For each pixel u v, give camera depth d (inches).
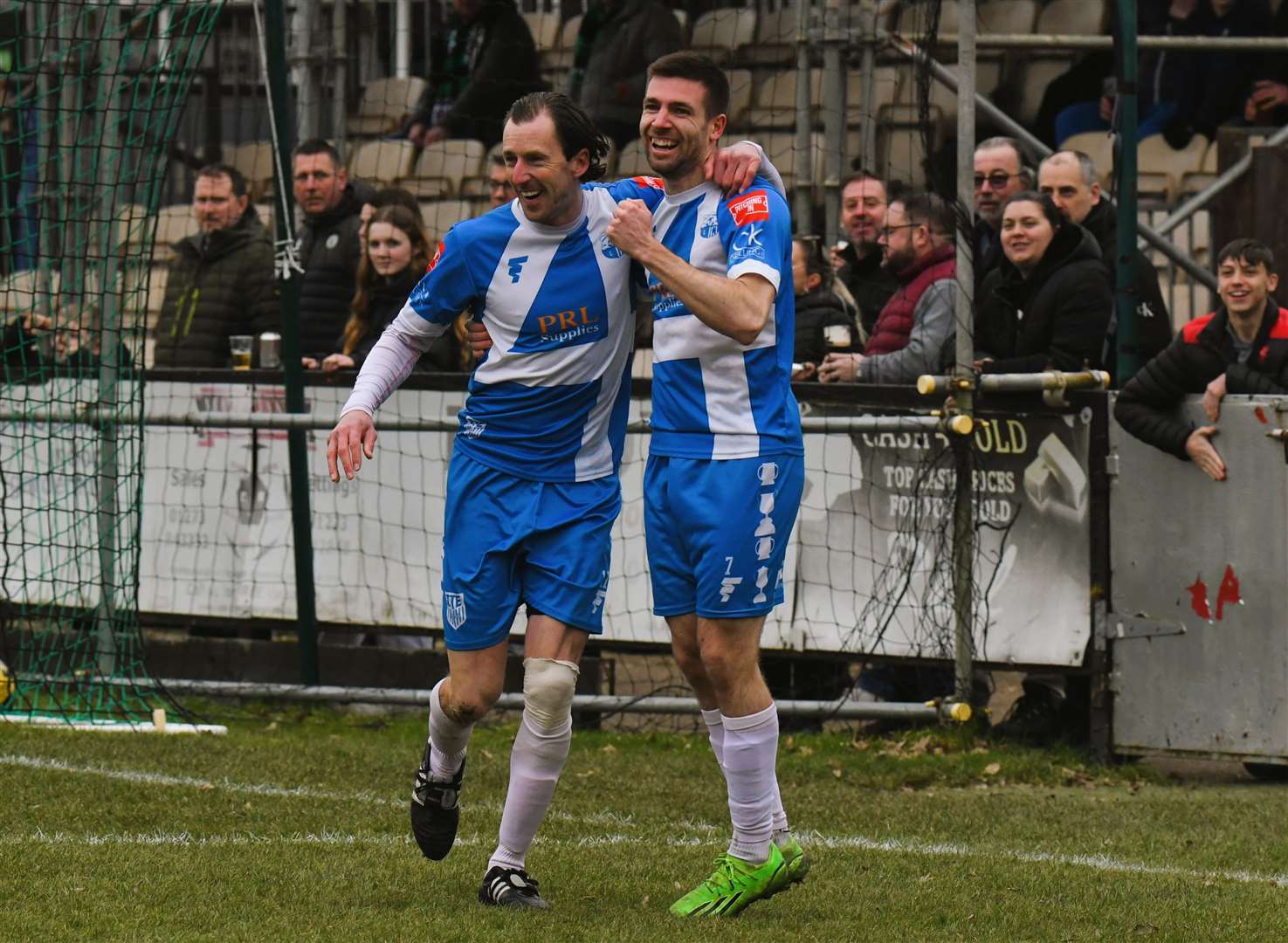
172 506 1172.5
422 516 1108.5
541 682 593.0
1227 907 618.5
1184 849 746.8
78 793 792.3
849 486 1026.1
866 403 1025.5
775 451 591.5
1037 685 1029.8
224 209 1254.9
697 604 599.8
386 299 1157.1
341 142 1535.4
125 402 1071.0
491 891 596.1
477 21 1517.0
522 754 600.7
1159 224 1392.7
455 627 608.7
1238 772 978.1
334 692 1075.3
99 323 1146.7
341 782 853.8
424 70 1739.7
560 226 598.2
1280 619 926.4
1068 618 974.4
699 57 593.9
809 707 1007.6
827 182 1279.5
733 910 589.6
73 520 1171.9
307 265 1256.2
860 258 1170.0
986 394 985.5
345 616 1129.4
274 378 1141.7
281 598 1145.4
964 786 909.8
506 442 607.8
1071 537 974.4
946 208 1029.2
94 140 1163.9
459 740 617.0
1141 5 1549.0
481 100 1502.2
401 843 703.1
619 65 1417.3
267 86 1064.2
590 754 973.2
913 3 1228.5
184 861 651.5
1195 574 946.1
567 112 589.0
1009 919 592.4
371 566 1122.7
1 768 853.8
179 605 1171.9
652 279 605.3
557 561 605.0
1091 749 974.4
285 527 1146.0
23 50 1322.6
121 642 1098.1
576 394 605.6
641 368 1230.3
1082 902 624.7
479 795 836.6
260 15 1227.2
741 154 586.2
